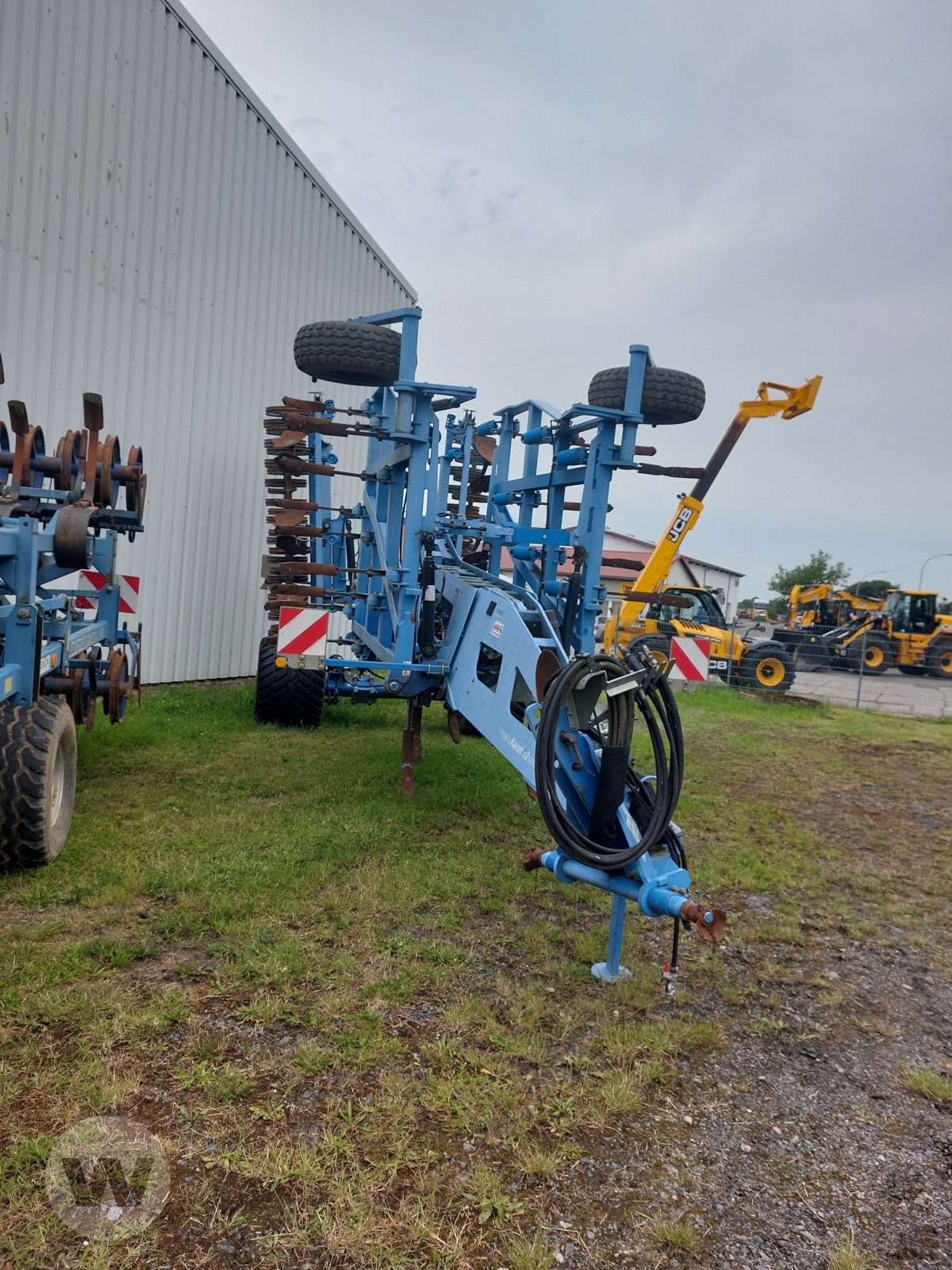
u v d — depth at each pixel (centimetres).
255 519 1069
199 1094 247
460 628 513
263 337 1058
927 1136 260
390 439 545
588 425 555
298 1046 272
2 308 748
